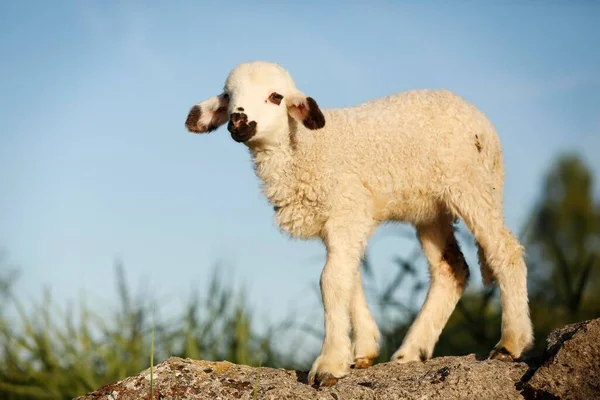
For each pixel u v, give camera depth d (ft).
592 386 17.87
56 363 30.55
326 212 22.59
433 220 23.90
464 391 18.42
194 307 30.73
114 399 19.40
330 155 22.57
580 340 18.24
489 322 29.01
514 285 21.86
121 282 31.01
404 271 28.09
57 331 31.01
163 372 19.93
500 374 18.80
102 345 30.63
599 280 32.45
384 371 20.77
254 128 22.35
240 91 22.67
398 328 27.89
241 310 30.40
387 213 23.57
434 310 23.53
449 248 24.08
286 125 22.76
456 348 29.45
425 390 18.49
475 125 23.17
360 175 22.72
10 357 30.76
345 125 22.97
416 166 22.86
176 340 30.35
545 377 18.19
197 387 19.43
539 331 30.25
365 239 22.70
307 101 21.90
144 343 30.58
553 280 31.68
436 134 22.84
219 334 30.27
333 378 20.08
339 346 21.03
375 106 23.56
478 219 22.54
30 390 29.99
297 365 29.81
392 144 22.77
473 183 22.71
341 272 21.83
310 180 22.53
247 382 19.48
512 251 22.24
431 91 23.88
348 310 21.63
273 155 22.88
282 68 23.45
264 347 29.53
